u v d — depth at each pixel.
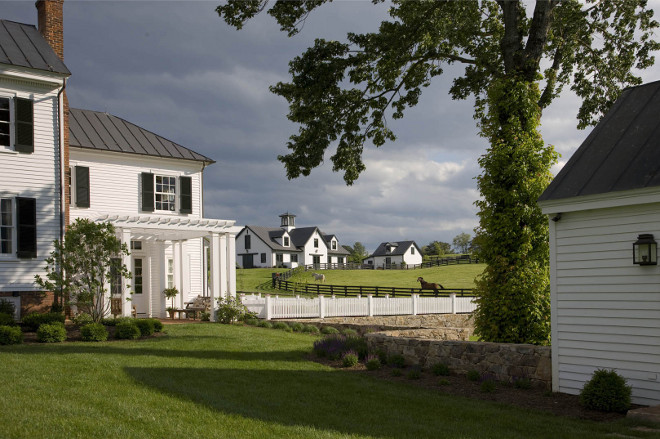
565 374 9.80
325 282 57.59
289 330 19.89
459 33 16.95
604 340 9.28
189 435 6.38
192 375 10.12
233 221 21.48
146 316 22.95
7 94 16.95
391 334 15.97
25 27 19.44
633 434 6.98
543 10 13.88
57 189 17.62
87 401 7.64
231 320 20.58
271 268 73.31
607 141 10.40
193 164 24.25
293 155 17.56
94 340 14.50
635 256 8.80
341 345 13.91
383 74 17.64
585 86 18.17
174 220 19.95
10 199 16.77
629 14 16.69
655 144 9.52
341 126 17.84
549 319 12.59
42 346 13.02
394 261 94.75
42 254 17.14
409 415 8.00
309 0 15.42
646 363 8.71
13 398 7.53
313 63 16.44
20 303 16.55
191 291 24.12
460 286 48.19
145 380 9.25
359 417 7.77
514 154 12.83
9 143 16.95
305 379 10.45
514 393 9.80
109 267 17.06
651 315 8.70
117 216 18.58
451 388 10.25
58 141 17.75
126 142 22.69
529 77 13.73
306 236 81.50
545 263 12.99
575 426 7.49
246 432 6.61
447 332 18.31
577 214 9.84
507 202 12.85
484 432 7.09
